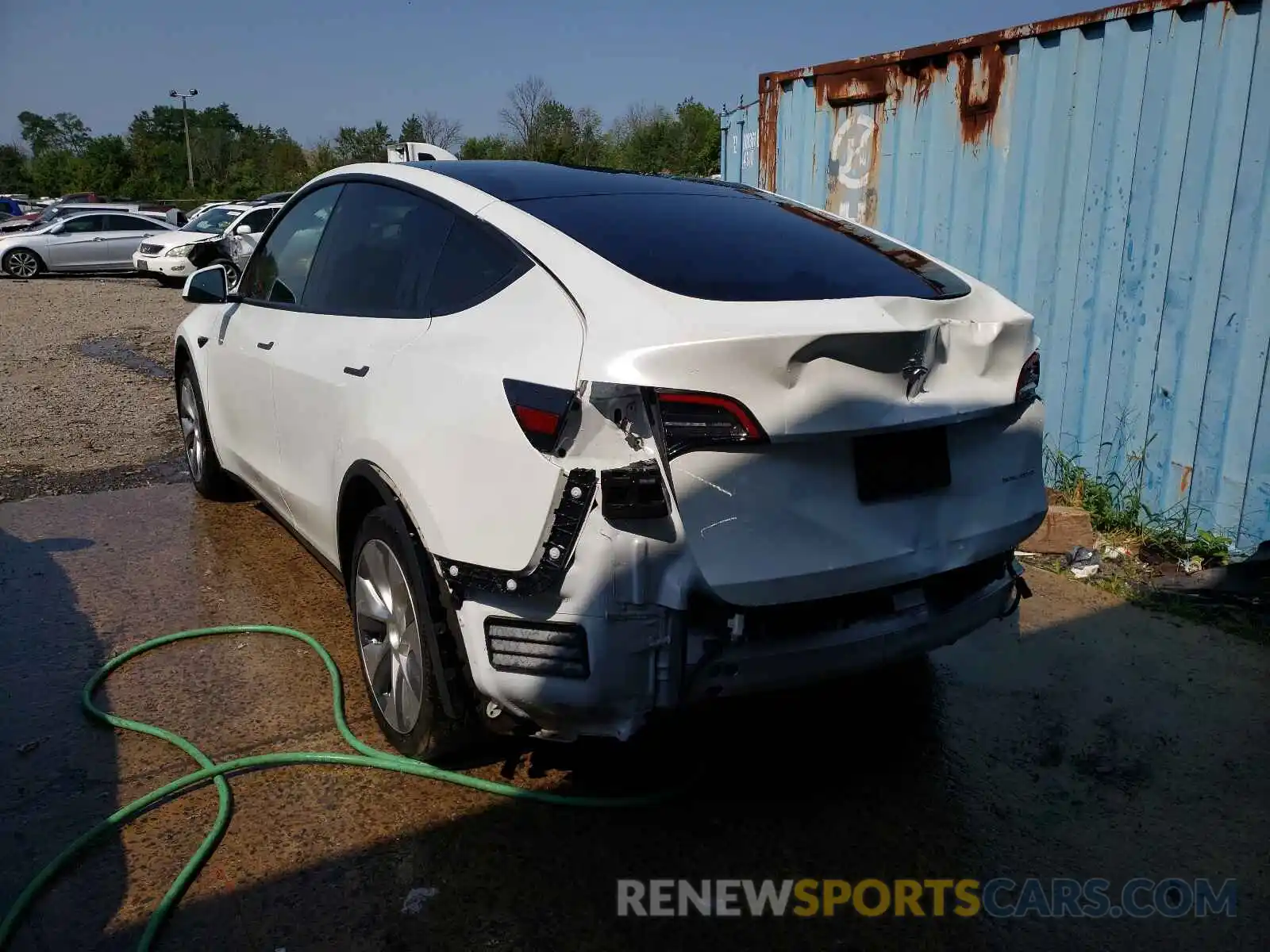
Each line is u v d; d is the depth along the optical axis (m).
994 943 2.40
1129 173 5.04
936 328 2.55
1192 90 4.72
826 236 3.18
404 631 2.89
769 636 2.46
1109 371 5.25
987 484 2.78
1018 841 2.78
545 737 2.63
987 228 5.83
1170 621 4.23
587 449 2.30
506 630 2.47
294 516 3.90
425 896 2.48
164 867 2.55
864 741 3.26
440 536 2.59
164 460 6.47
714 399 2.26
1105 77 5.09
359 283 3.47
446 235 3.08
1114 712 3.47
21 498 5.62
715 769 3.08
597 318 2.43
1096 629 4.14
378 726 3.21
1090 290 5.30
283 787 2.91
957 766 3.13
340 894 2.48
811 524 2.41
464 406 2.57
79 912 2.39
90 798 2.83
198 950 2.29
